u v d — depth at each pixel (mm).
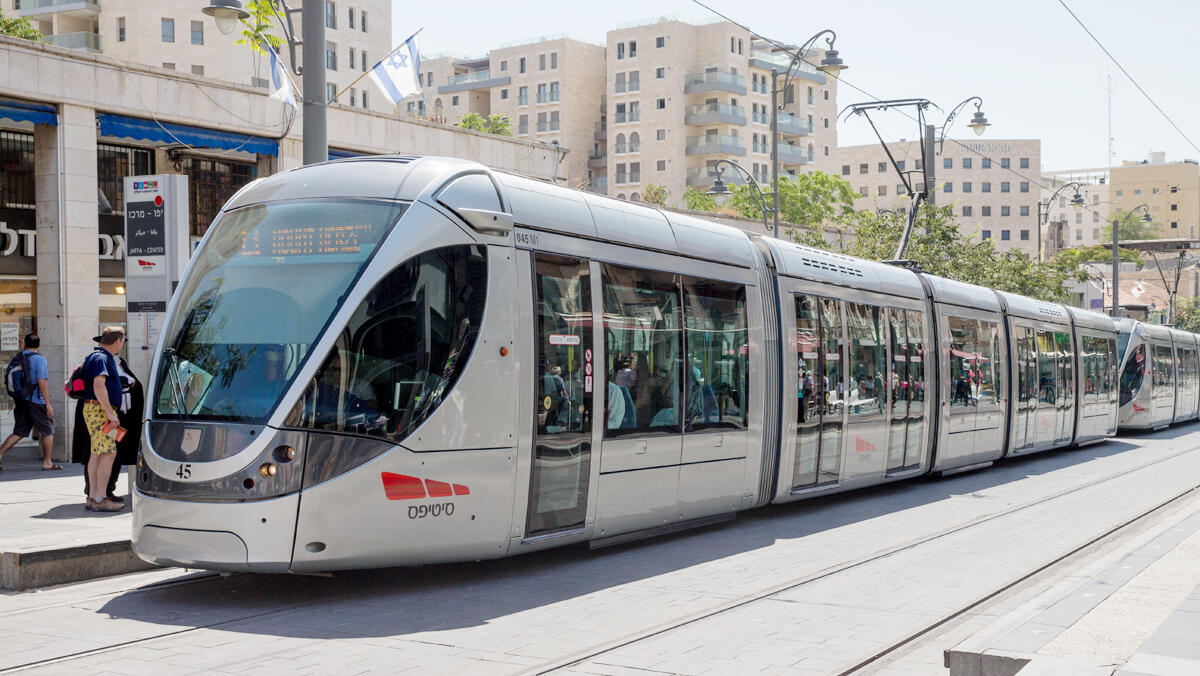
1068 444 26516
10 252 19719
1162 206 177625
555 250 10094
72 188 18453
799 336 14125
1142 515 14766
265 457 8227
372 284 8711
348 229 8977
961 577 10031
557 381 9953
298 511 8219
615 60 106688
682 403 11695
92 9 69250
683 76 103500
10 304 19859
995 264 39719
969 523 13742
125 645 7117
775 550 11484
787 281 13984
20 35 47719
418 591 9078
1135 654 6027
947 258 38250
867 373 15977
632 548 11516
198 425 8461
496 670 6590
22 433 16922
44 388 16906
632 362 10961
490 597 8875
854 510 15078
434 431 8852
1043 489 17969
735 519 14023
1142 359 35125
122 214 21609
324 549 8305
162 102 19562
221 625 7734
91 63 18547
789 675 6629
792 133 109688
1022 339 22984
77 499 13352
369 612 8227
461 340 9094
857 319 15789
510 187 9906
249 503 8188
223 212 9672
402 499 8641
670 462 11484
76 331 18609
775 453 13586
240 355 8664
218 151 22234
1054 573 10477
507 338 9438
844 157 142750
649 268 11344
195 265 9445
